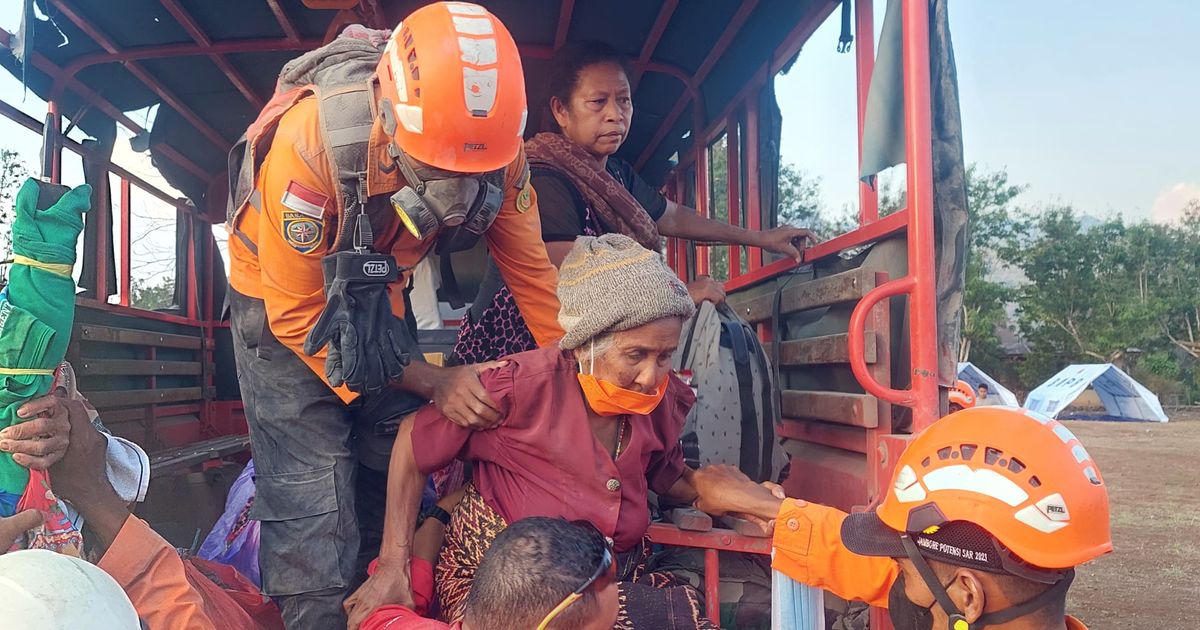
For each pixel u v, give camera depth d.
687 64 4.07
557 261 2.63
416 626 1.58
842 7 2.87
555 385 1.89
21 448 1.57
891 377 2.52
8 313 1.57
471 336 2.74
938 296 2.23
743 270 4.00
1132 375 37.19
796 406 3.01
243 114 4.50
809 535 1.91
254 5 3.38
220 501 4.43
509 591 1.30
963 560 1.36
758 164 3.67
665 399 2.04
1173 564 7.80
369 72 1.85
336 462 2.05
